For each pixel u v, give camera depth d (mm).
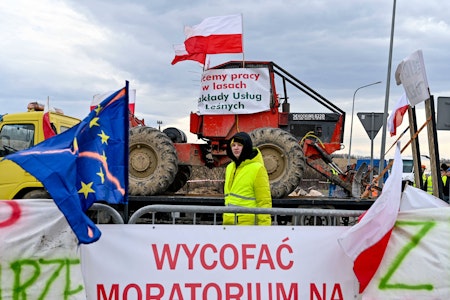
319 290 4016
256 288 3975
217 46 8922
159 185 8516
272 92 9164
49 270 3754
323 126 9961
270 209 4246
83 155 3641
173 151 8664
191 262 3949
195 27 8992
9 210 3707
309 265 4016
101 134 3736
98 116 3717
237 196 4785
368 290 3961
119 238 3914
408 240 3977
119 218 4090
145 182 8547
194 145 9391
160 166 8586
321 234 4043
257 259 3986
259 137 8422
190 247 3955
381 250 3883
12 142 8977
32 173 3303
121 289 3895
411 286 3959
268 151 8445
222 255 3969
